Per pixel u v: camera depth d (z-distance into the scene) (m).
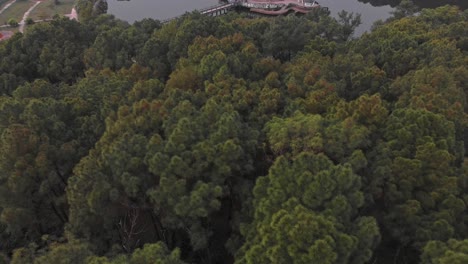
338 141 42.94
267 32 80.06
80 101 56.09
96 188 41.03
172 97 54.31
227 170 41.06
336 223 34.66
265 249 34.84
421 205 41.94
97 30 92.31
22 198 46.44
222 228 48.22
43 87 63.03
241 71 64.19
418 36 77.56
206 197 39.53
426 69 59.28
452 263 32.12
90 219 42.06
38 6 173.38
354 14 153.88
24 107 53.81
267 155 46.31
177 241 47.84
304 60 65.56
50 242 42.50
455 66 64.88
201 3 182.38
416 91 54.53
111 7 180.50
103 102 57.31
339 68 64.62
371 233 34.78
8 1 180.88
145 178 42.47
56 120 51.44
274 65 66.06
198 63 67.75
